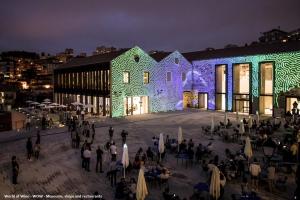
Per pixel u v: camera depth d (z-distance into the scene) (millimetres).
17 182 18750
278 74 41406
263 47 45938
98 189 17531
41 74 170875
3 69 191000
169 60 49969
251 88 45062
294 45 41438
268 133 28328
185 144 23500
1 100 81000
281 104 41156
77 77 52375
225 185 17453
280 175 18719
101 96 45062
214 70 50344
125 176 19266
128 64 44312
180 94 51781
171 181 18453
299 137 23156
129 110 45031
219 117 42406
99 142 28500
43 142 29188
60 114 43906
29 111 51250
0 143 29281
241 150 22016
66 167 21609
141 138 29922
